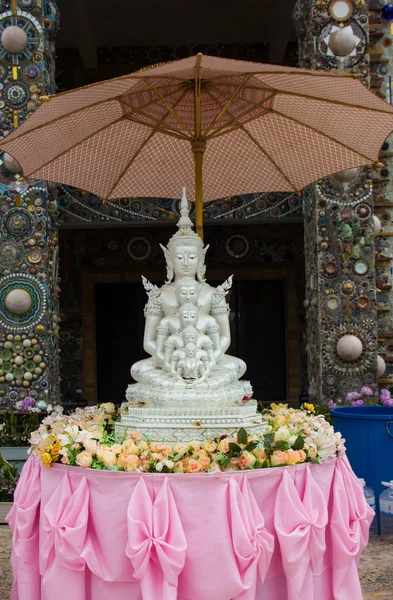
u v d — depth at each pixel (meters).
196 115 4.07
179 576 2.93
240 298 11.55
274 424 3.81
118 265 11.32
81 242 11.33
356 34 7.04
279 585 3.12
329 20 7.02
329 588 3.31
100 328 11.53
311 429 3.66
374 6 7.58
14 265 6.69
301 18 7.45
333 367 6.92
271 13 10.33
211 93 4.44
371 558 4.71
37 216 6.71
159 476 3.00
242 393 3.83
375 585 4.18
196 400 3.57
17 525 3.45
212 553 2.90
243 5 10.09
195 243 4.07
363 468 5.38
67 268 11.32
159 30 10.87
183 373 3.74
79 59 11.31
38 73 6.73
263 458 3.20
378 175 7.57
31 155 4.30
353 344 6.78
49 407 4.98
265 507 3.11
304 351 11.33
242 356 11.52
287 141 4.72
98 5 10.03
